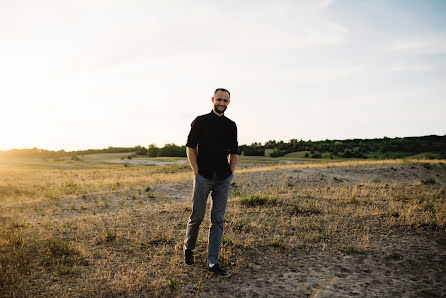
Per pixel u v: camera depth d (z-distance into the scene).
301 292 2.94
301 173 17.41
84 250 4.10
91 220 5.79
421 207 6.07
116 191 12.62
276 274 3.35
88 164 52.12
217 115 3.35
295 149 110.19
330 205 6.60
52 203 9.52
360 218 5.49
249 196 7.24
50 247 4.09
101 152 111.50
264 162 46.81
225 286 3.08
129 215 6.14
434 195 8.11
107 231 4.81
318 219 5.48
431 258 3.64
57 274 3.37
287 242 4.35
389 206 6.41
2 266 3.50
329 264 3.60
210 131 3.28
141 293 2.97
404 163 21.34
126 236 4.65
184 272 3.41
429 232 4.59
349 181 15.66
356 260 3.70
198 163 3.35
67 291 3.00
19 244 4.23
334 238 4.49
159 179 16.59
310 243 4.31
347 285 3.06
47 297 2.88
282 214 5.87
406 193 8.33
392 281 3.12
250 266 3.56
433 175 17.83
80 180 20.00
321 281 3.17
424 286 2.99
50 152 101.38
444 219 5.00
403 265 3.50
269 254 3.92
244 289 3.02
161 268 3.52
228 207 6.65
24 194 12.45
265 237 4.57
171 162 54.97
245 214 5.90
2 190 13.38
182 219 5.62
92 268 3.55
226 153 3.40
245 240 4.35
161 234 4.71
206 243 4.30
